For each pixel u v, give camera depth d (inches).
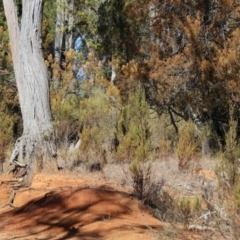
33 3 416.5
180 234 205.9
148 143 372.5
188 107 639.8
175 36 644.7
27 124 405.7
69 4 976.9
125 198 288.4
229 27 621.3
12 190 346.0
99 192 289.1
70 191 293.6
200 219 222.7
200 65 593.6
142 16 671.8
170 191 324.5
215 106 605.3
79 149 426.3
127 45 697.6
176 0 630.5
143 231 237.3
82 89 660.7
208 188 277.1
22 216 283.4
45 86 413.7
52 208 283.0
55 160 397.1
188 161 407.5
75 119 510.6
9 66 690.8
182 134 443.8
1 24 824.3
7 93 672.4
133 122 399.2
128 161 396.2
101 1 864.3
